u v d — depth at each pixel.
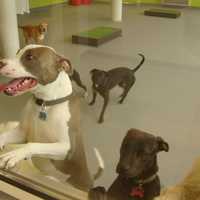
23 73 1.06
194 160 1.15
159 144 1.00
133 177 0.93
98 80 1.74
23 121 1.17
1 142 1.14
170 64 2.34
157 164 1.00
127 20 3.13
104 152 1.17
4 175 1.01
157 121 1.64
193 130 1.55
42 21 2.75
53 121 1.09
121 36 2.77
